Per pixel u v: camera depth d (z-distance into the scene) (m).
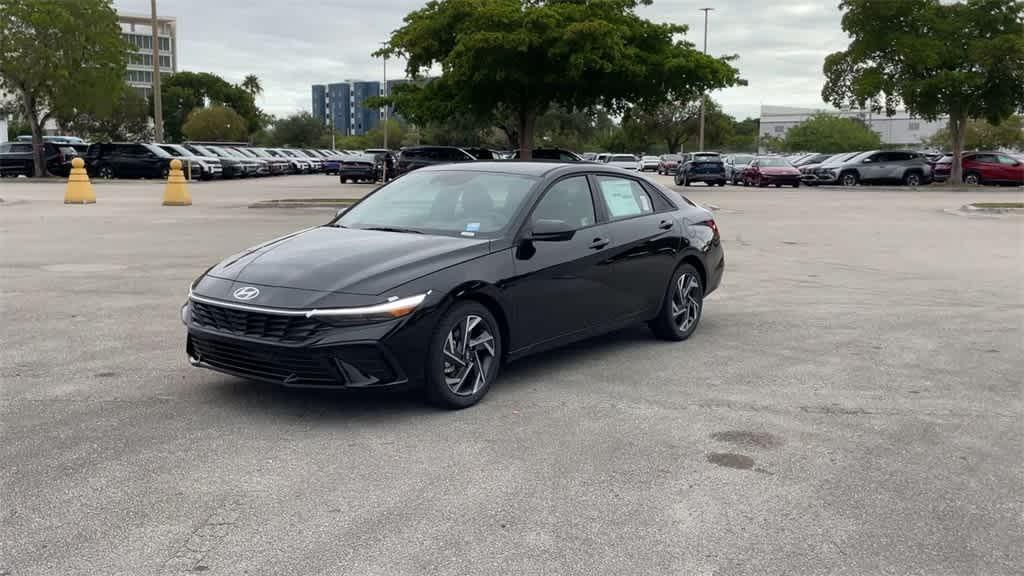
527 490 4.27
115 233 16.08
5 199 25.53
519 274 5.83
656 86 30.58
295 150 57.94
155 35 40.34
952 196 32.88
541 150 32.09
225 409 5.48
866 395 5.99
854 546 3.74
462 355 5.49
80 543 3.66
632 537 3.79
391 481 4.36
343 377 5.07
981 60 36.94
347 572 3.43
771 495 4.26
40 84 40.25
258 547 3.64
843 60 40.69
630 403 5.72
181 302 9.09
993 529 3.93
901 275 11.79
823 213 23.52
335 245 5.79
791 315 8.83
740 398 5.88
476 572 3.45
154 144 40.91
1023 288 10.70
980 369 6.74
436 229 6.12
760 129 105.06
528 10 28.05
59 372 6.33
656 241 7.14
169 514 3.95
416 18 31.20
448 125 66.00
